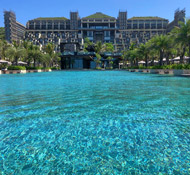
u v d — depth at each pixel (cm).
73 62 5481
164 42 2873
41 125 416
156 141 329
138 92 865
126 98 716
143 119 448
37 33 13938
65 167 255
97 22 14288
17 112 525
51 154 290
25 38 13075
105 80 1622
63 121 442
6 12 12400
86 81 1540
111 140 336
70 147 312
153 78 1758
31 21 15088
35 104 626
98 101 665
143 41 12862
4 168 254
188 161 266
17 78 1998
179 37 2189
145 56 4172
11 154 291
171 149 299
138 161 268
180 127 392
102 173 241
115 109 546
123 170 247
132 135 356
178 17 12669
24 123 430
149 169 249
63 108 568
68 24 14950
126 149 302
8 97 763
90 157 280
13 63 4684
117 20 14900
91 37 13762
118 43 13088
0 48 4544
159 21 15100
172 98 701
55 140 339
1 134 367
